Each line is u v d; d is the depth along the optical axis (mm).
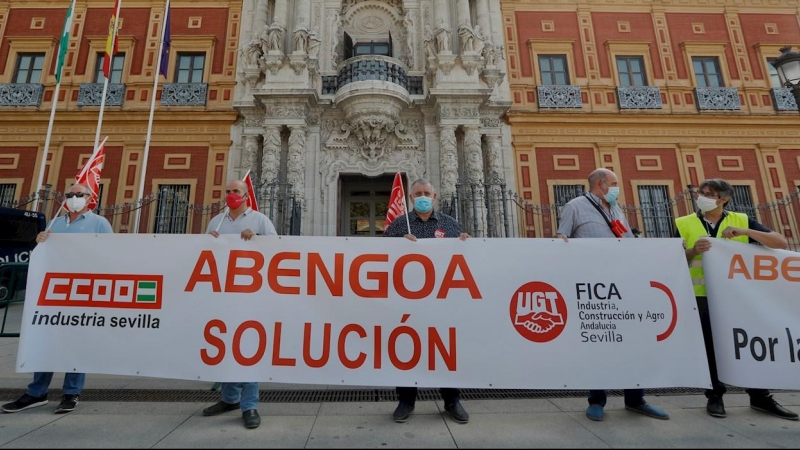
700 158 13695
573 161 13570
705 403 3848
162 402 3898
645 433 3115
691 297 3477
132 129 13375
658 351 3387
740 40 14820
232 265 3631
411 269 3611
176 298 3582
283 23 13289
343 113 12914
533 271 3576
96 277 3639
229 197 3865
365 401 3990
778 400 3893
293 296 3568
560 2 14922
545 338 3441
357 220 13578
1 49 14141
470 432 3150
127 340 3518
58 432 3094
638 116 13766
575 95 13984
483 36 13922
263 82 13289
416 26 14102
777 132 13938
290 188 11797
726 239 3645
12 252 9719
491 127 13336
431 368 3406
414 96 12969
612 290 3516
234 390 3607
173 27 14344
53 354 3506
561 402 3908
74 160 13188
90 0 14531
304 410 3688
